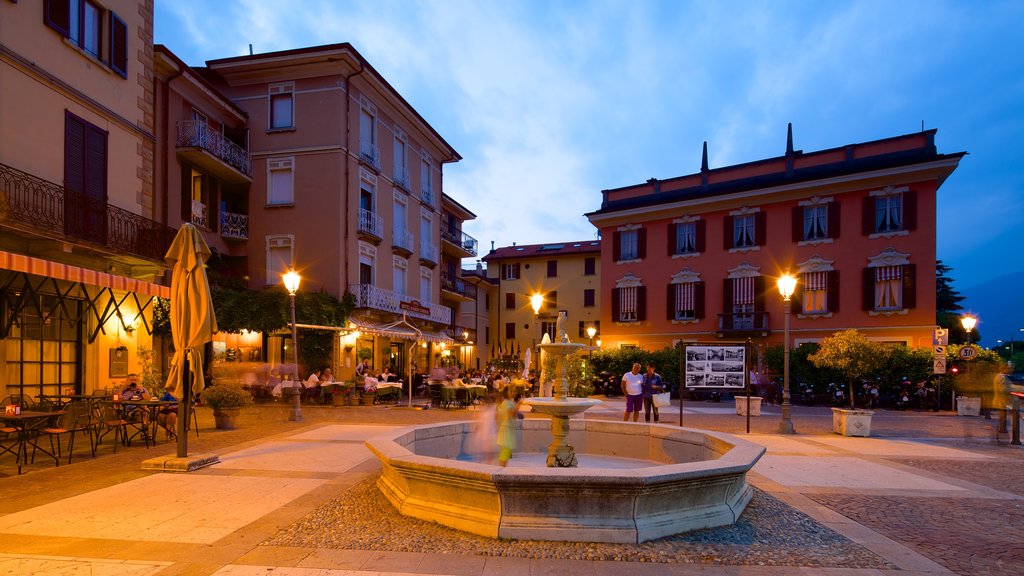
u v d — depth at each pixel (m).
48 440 10.91
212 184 23.98
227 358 23.36
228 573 4.35
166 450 9.98
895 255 26.48
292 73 25.39
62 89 12.73
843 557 4.92
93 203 13.10
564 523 5.13
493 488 5.20
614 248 34.69
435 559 4.66
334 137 24.97
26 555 4.70
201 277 9.01
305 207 25.05
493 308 50.94
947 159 25.20
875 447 11.66
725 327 30.53
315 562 4.59
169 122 21.03
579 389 19.77
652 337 33.03
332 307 23.61
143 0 15.60
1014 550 5.21
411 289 31.88
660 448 9.07
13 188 11.31
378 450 6.39
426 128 32.41
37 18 12.15
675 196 33.09
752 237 30.41
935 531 5.79
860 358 13.59
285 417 15.99
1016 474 8.88
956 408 21.16
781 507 6.54
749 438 12.84
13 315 10.63
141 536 5.21
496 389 21.56
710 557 4.82
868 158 27.55
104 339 13.88
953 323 39.53
